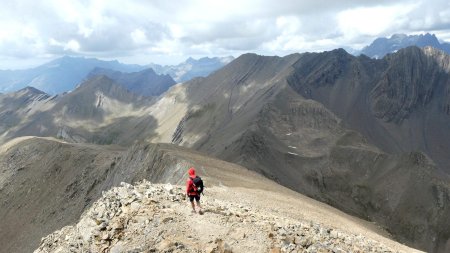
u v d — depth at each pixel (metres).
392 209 181.12
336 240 22.39
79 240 21.20
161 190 24.98
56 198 118.25
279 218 25.34
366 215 182.62
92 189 110.88
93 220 22.09
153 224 20.34
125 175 95.25
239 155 193.25
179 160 67.38
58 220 109.62
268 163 194.62
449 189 181.50
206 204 23.83
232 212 22.80
